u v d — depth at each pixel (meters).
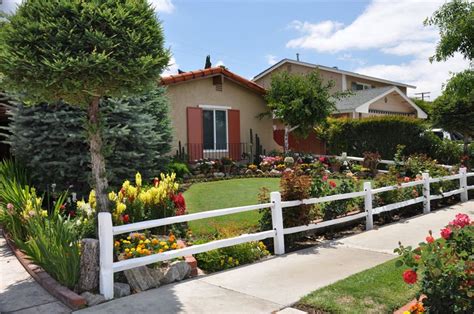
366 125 17.30
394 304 4.31
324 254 6.64
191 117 15.01
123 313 4.38
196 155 15.09
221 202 10.05
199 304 4.61
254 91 17.08
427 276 3.54
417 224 8.73
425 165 12.07
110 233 4.90
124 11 4.90
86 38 4.64
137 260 5.11
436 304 3.47
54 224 5.73
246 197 10.64
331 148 18.42
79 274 5.01
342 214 8.52
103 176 5.48
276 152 17.25
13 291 5.10
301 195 7.32
